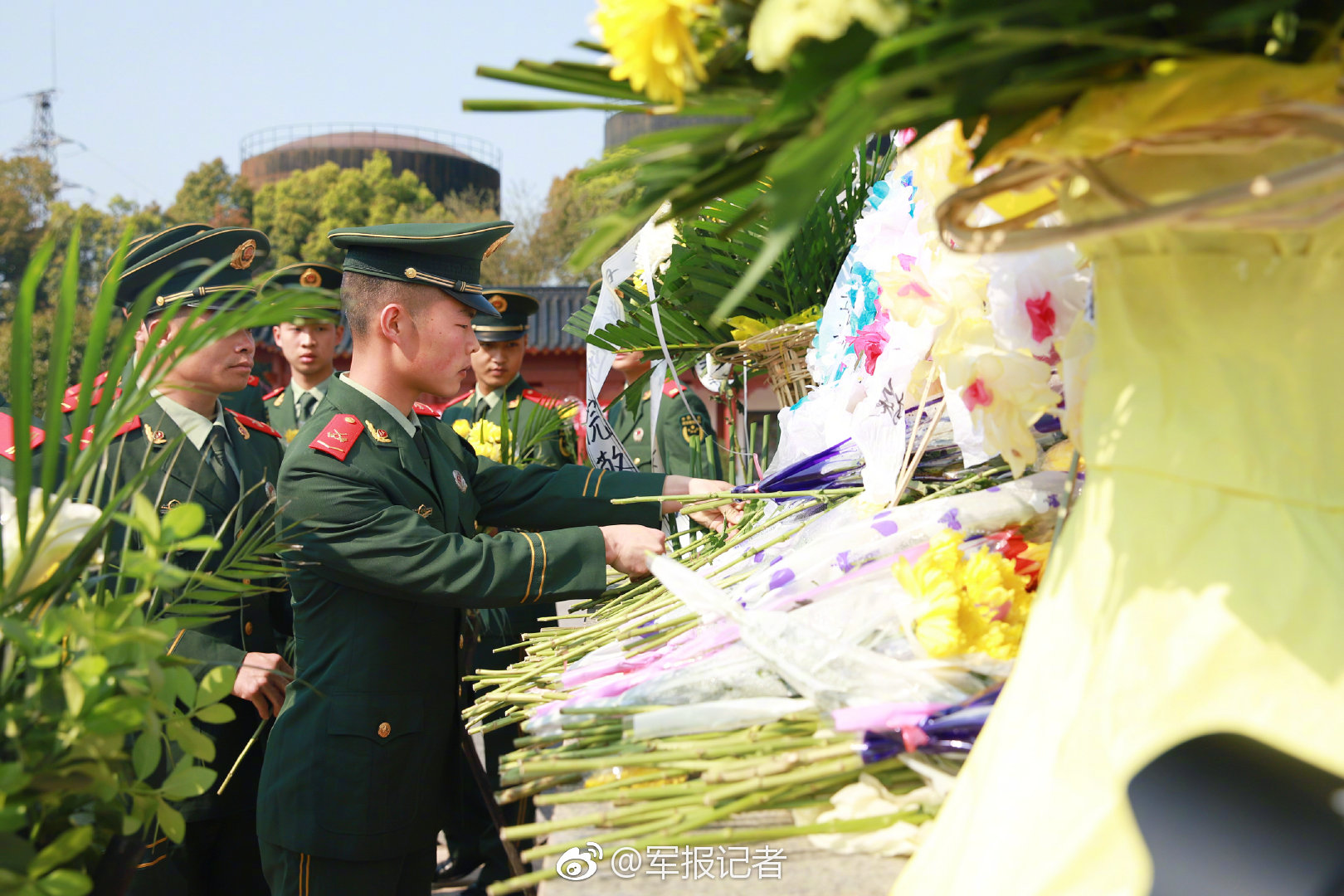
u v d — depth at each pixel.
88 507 0.83
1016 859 0.59
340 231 1.80
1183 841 0.41
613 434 2.05
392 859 1.70
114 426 0.80
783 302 1.66
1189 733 0.53
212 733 2.10
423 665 1.73
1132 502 0.66
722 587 1.30
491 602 1.59
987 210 0.99
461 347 1.84
